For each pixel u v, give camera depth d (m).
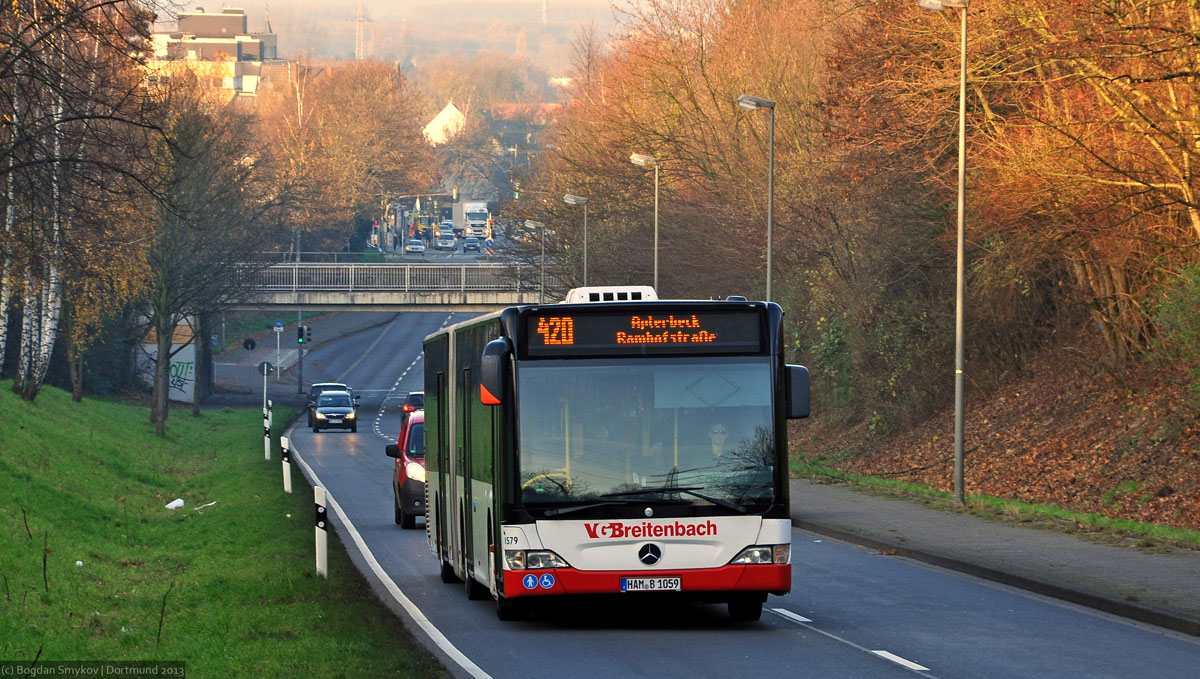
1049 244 99.31
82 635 39.53
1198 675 35.41
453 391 54.09
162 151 152.88
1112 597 47.91
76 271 139.50
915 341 126.62
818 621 45.44
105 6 86.62
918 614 47.00
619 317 43.56
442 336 57.78
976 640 41.28
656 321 43.66
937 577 57.62
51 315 143.88
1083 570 55.69
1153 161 85.44
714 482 42.91
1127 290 99.62
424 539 74.06
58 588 47.66
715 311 43.97
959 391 84.44
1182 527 71.19
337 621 41.66
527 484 42.59
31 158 88.44
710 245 173.62
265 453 137.12
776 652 39.22
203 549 64.38
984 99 103.19
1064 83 91.81
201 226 174.88
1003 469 96.81
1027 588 53.62
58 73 85.81
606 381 43.16
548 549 42.28
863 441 128.50
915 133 112.56
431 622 45.53
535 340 43.31
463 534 51.50
